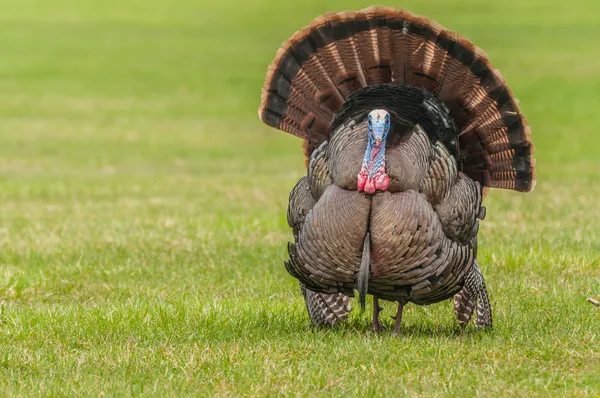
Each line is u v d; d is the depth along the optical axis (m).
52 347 14.73
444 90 15.41
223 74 69.75
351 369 13.12
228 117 55.44
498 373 13.05
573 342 14.54
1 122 52.62
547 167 38.19
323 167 14.55
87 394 12.26
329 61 15.65
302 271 14.22
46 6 115.25
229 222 26.11
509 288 18.62
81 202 31.33
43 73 70.12
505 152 15.47
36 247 23.33
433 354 14.04
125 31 93.00
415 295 14.20
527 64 69.50
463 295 15.50
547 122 50.09
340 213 13.62
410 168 13.73
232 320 16.16
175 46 82.94
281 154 44.97
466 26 89.88
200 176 38.41
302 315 16.78
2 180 36.84
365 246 13.51
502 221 25.55
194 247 23.02
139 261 21.64
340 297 15.95
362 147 13.87
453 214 14.29
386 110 14.25
